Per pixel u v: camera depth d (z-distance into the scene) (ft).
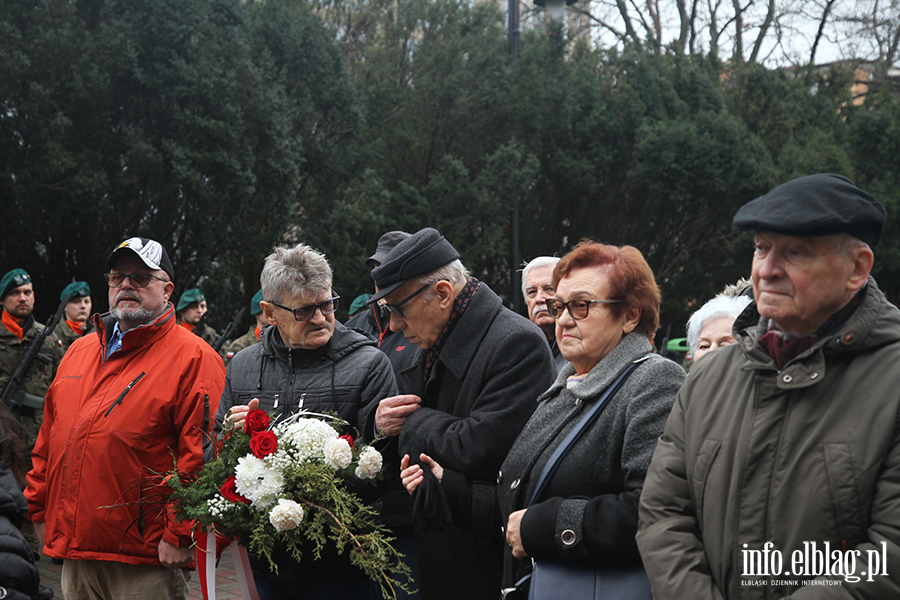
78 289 25.45
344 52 50.29
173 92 37.86
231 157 38.68
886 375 5.41
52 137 35.17
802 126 68.74
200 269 39.68
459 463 8.58
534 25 66.74
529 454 7.62
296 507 8.33
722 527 5.82
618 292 7.55
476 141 55.47
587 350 7.58
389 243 15.07
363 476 8.96
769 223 5.66
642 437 6.98
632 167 58.54
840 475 5.33
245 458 8.75
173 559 10.34
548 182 59.26
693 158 57.26
